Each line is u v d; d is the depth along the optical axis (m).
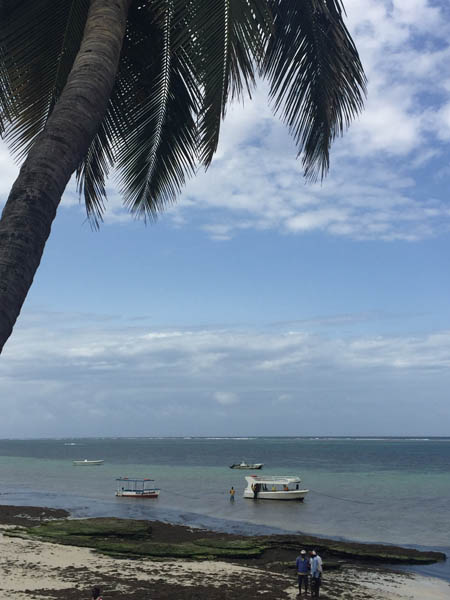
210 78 7.23
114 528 33.97
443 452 182.88
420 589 24.23
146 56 9.68
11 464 120.12
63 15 8.76
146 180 10.18
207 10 7.16
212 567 26.73
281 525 40.84
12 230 4.61
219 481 76.19
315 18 9.20
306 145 9.66
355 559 29.80
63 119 5.45
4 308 4.25
